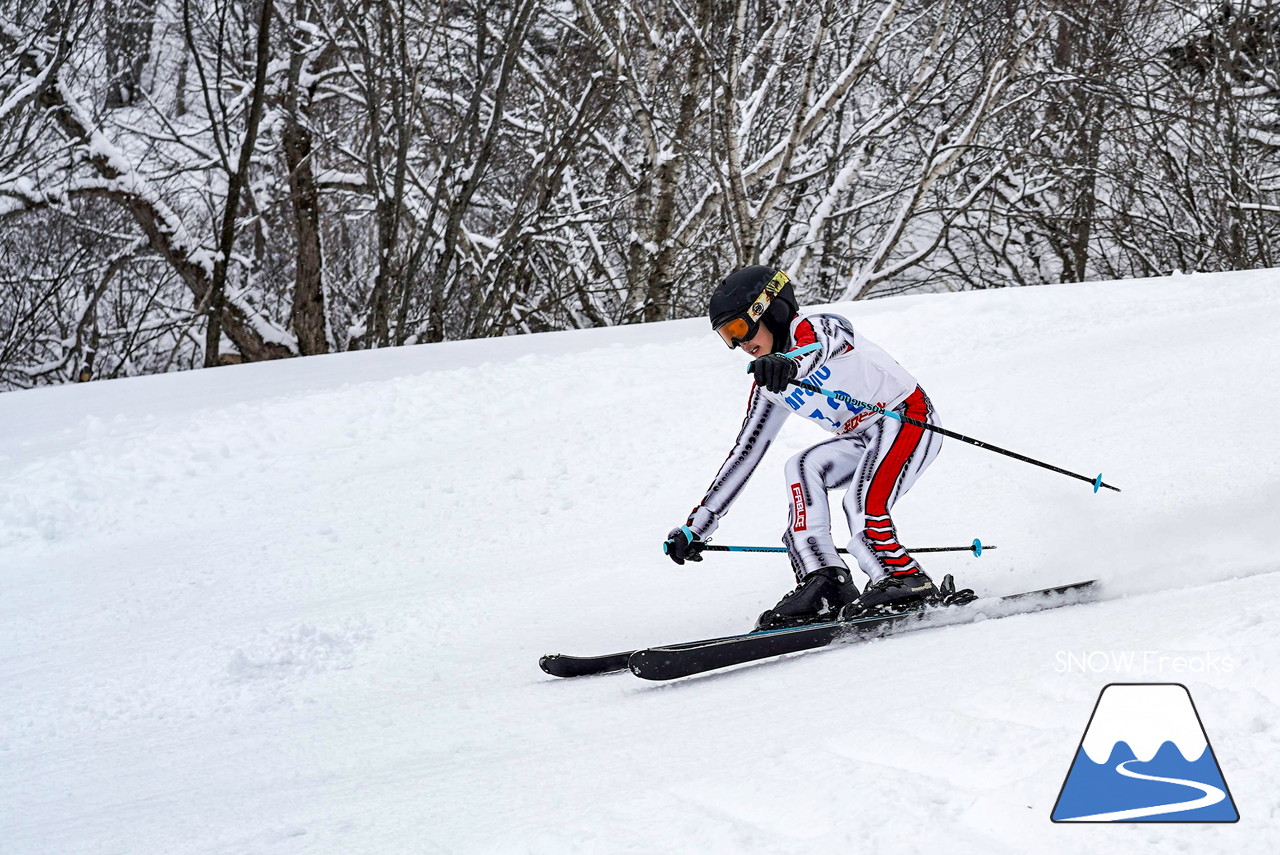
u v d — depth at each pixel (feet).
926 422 19.93
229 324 97.04
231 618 28.17
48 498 38.96
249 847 11.61
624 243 112.78
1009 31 97.04
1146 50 103.96
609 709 16.74
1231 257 97.91
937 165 99.96
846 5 107.45
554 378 51.37
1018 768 9.36
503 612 26.22
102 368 101.96
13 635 28.19
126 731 20.59
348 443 44.57
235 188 85.87
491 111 106.83
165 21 98.17
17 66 81.35
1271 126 101.55
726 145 95.81
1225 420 33.01
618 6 97.96
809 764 10.43
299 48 94.43
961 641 16.20
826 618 19.88
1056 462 32.22
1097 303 54.54
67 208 88.17
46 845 13.34
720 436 42.09
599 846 9.30
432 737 16.80
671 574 28.14
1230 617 12.86
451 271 112.06
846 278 114.21
